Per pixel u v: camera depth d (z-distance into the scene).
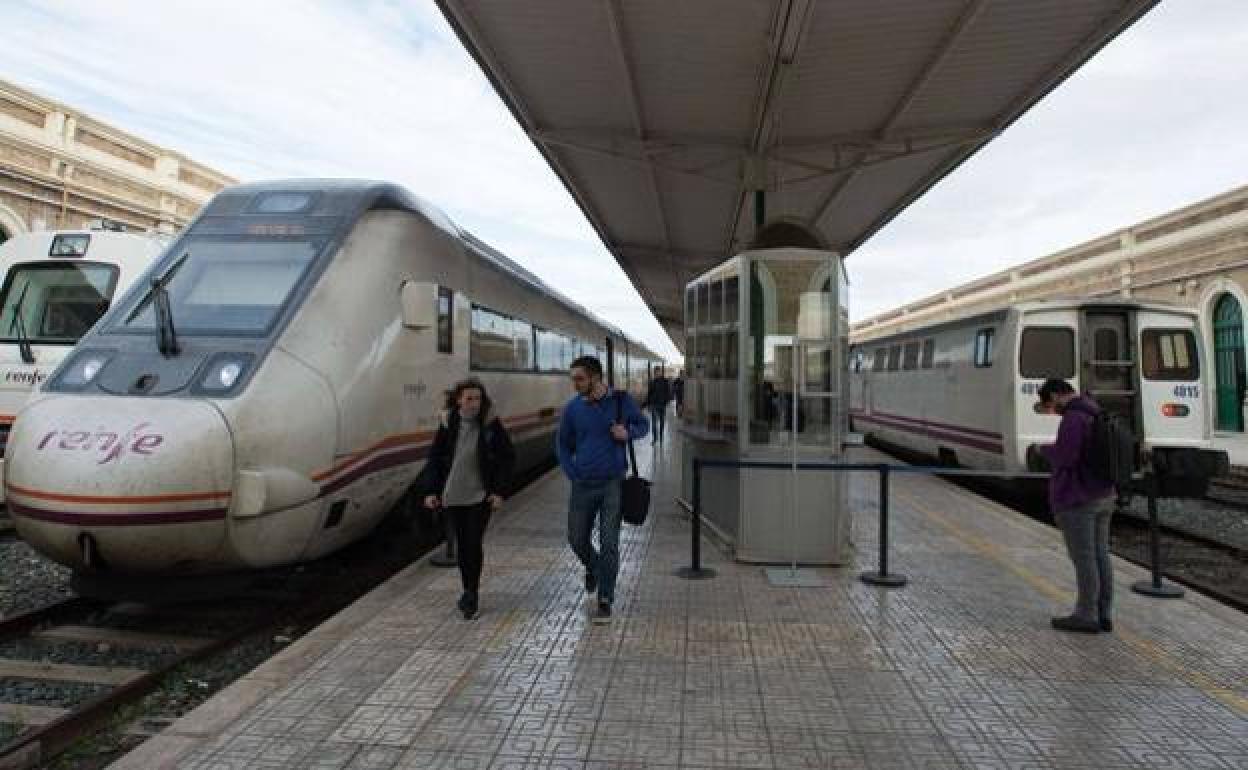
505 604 5.74
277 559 5.55
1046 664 4.70
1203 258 19.88
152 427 4.93
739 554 7.06
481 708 3.98
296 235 6.58
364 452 6.29
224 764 3.40
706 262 22.44
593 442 5.50
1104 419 5.32
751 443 7.08
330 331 6.09
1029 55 9.20
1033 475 6.14
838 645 4.96
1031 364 11.30
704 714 3.94
